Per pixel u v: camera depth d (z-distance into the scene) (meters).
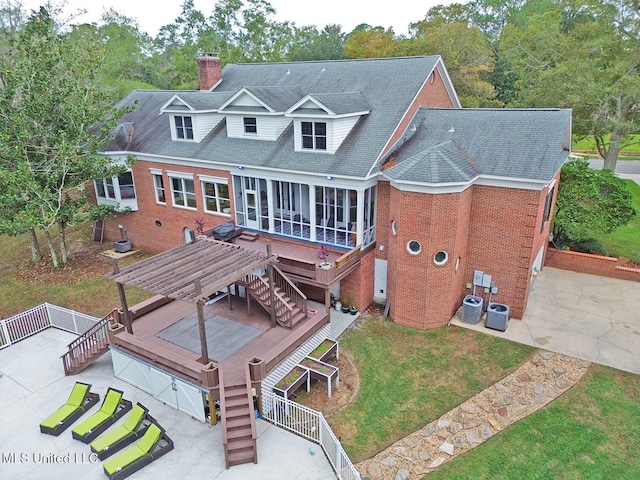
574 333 16.08
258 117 20.25
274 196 19.88
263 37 61.25
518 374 14.03
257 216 20.34
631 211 21.30
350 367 14.80
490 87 41.38
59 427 12.23
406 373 14.35
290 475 10.59
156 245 25.38
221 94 23.52
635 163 44.56
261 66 25.95
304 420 11.86
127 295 20.53
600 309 17.73
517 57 42.81
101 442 11.49
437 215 15.34
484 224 16.70
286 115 18.44
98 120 22.12
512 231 16.23
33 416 13.02
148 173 23.92
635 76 27.38
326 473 10.63
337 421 12.41
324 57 58.28
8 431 12.41
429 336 16.39
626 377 13.69
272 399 12.48
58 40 21.20
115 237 27.06
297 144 18.95
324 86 22.02
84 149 22.16
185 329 15.56
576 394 13.08
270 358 12.93
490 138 17.06
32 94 19.95
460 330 16.64
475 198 16.58
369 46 49.59
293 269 16.67
